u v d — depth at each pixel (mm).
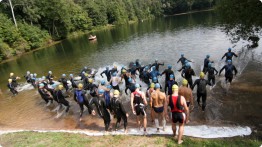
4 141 8305
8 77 22969
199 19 58156
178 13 100812
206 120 9094
